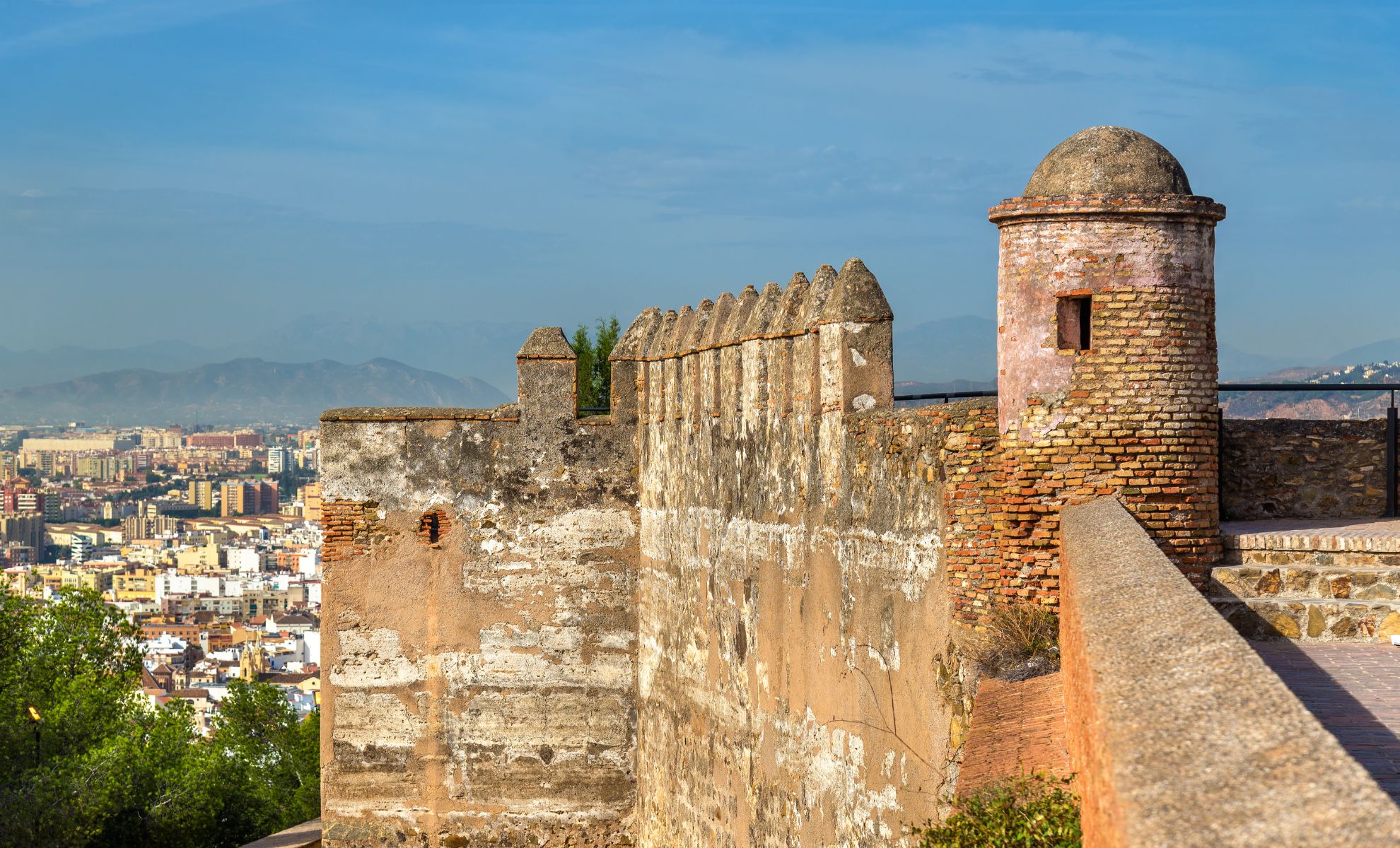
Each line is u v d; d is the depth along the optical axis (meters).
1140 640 5.72
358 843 24.69
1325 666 9.96
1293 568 11.22
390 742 24.77
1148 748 4.24
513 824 24.70
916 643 13.41
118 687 34.41
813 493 16.36
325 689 24.78
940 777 12.71
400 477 24.80
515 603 24.80
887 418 14.21
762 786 18.03
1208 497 11.55
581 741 24.70
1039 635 11.70
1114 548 8.52
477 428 24.84
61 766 29.81
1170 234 11.50
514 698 24.77
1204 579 11.38
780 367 17.50
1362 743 7.95
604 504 24.81
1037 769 9.15
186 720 36.69
